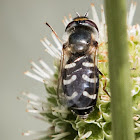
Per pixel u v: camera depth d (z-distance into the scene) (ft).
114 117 0.23
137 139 0.28
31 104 0.31
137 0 0.39
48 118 0.30
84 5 0.40
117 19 0.22
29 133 0.30
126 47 0.23
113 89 0.23
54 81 0.30
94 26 0.29
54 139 0.29
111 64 0.23
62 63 0.28
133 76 0.29
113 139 0.24
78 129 0.29
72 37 0.28
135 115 0.28
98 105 0.28
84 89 0.27
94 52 0.28
